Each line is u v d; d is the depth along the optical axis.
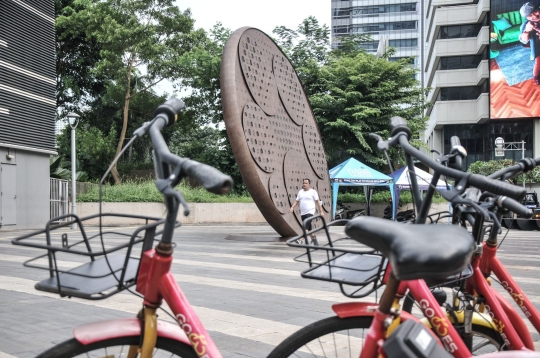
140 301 6.23
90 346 2.00
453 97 46.97
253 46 14.92
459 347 2.27
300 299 6.40
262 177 13.82
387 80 30.44
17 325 5.12
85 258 10.07
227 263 9.77
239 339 4.68
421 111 31.14
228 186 1.74
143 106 32.22
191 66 29.84
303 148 16.36
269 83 15.20
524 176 33.81
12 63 20.70
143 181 30.08
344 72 29.95
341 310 2.39
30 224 21.52
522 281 7.74
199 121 32.47
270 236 15.21
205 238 16.16
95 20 28.45
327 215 16.95
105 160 31.27
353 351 2.36
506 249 13.34
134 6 28.95
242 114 13.63
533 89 41.16
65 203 23.86
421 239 1.50
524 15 41.28
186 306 2.01
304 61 31.47
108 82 31.81
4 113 20.22
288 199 14.84
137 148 34.25
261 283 7.55
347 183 23.75
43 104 22.41
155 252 2.04
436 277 1.48
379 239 1.58
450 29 47.22
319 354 2.39
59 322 5.24
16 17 20.91
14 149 20.83
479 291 2.84
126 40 28.34
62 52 33.12
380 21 110.88
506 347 2.81
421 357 1.46
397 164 30.53
